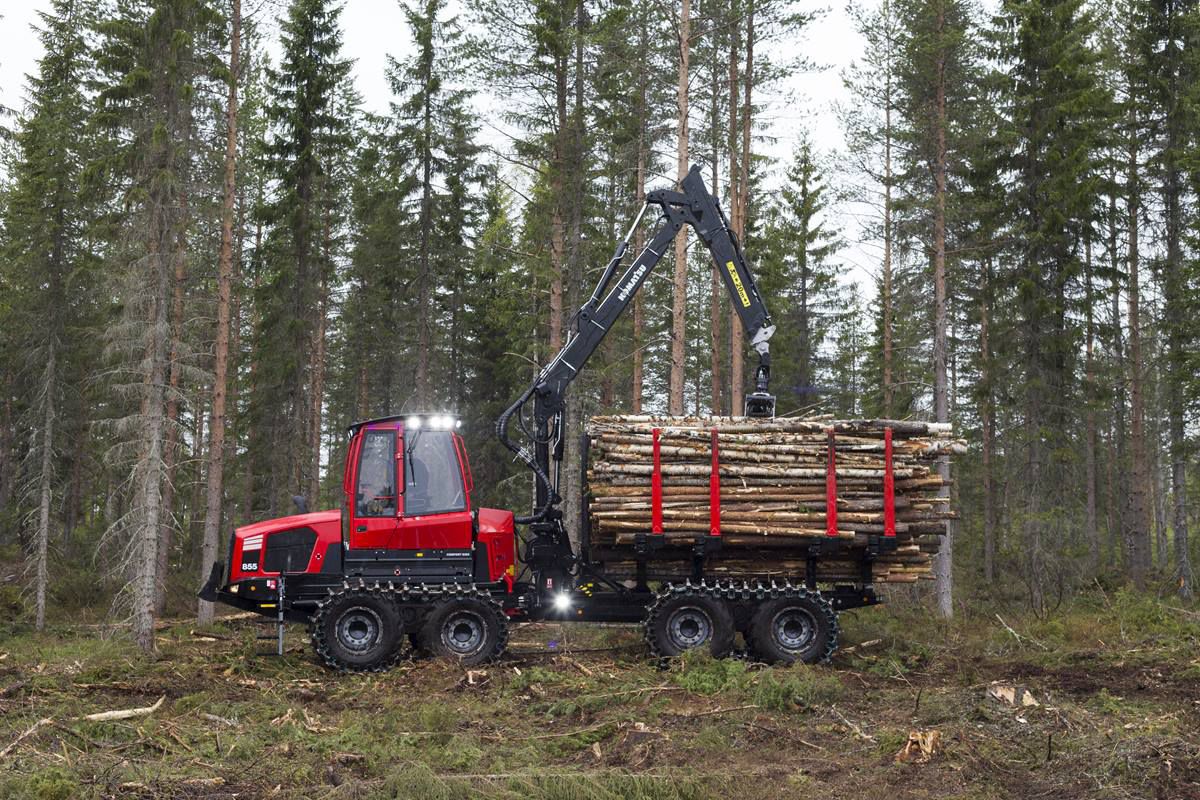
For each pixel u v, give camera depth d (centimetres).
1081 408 2455
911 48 2262
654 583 1410
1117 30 3002
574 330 1405
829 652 1280
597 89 2466
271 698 1095
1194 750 845
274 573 1307
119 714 992
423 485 1318
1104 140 2714
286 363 2830
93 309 2592
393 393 4009
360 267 3641
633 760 863
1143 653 1349
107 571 2570
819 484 1306
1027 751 877
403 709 1044
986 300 2538
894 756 862
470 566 1316
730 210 2692
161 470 1546
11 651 1584
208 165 1758
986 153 2423
